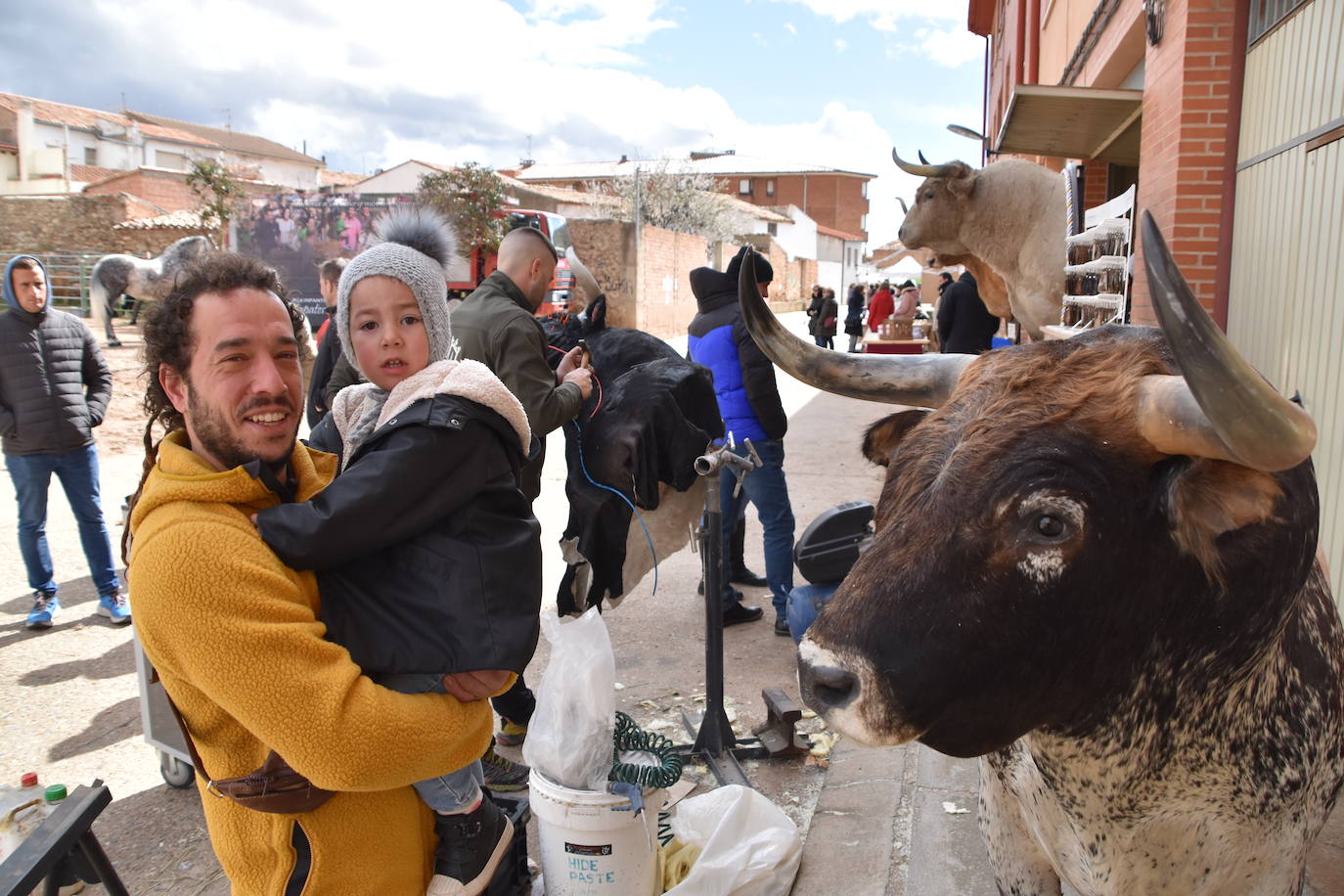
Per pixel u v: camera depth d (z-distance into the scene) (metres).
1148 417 1.52
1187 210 5.34
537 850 3.21
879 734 1.53
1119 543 1.56
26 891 1.82
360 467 1.63
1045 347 1.79
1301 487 1.63
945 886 2.88
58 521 7.25
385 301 2.14
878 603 1.56
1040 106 7.34
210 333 1.60
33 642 5.02
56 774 3.75
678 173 41.66
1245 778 1.84
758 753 3.77
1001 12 18.75
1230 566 1.59
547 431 3.77
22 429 4.96
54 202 28.20
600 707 2.54
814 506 7.52
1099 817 1.88
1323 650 2.06
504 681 1.70
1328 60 4.15
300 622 1.53
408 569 1.66
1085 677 1.63
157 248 27.52
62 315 5.11
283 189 40.00
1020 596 1.55
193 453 1.62
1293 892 2.01
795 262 50.91
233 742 1.63
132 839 3.32
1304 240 4.35
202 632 1.48
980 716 1.60
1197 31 5.21
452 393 1.71
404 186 40.62
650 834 2.59
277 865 1.69
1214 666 1.71
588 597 4.09
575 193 44.16
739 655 4.83
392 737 1.55
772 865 2.88
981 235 8.02
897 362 2.12
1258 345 4.88
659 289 28.23
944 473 1.62
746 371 4.83
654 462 4.00
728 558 5.21
